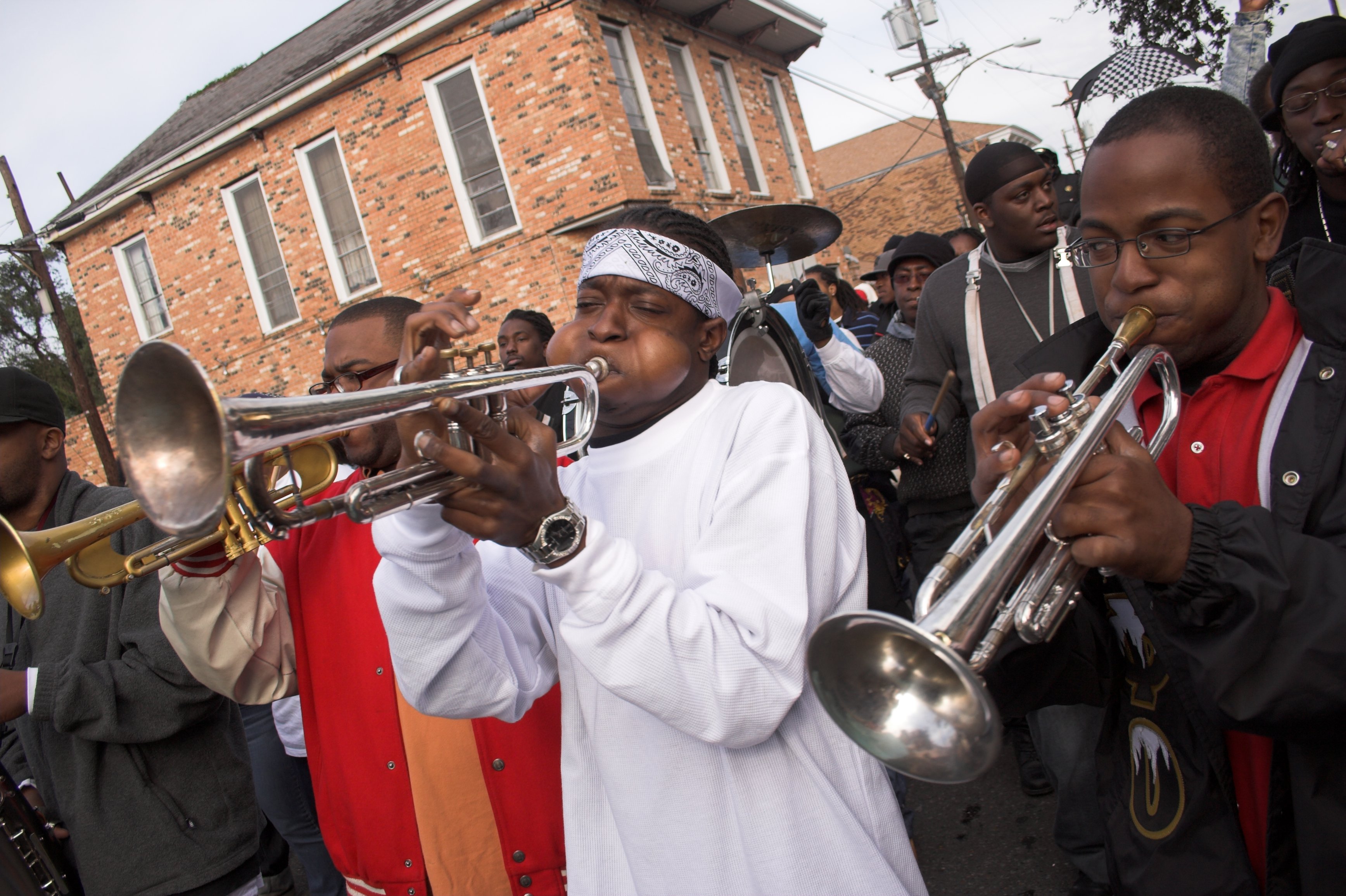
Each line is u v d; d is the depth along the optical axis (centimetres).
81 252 1391
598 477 154
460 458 103
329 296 1207
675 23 1234
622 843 141
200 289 1305
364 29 1195
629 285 144
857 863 131
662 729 136
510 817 180
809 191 1527
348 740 198
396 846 193
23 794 219
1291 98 260
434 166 1106
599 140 1016
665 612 120
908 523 384
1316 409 126
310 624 205
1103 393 156
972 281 304
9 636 226
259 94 1249
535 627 160
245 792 236
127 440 89
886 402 416
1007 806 343
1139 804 145
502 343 394
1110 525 108
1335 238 272
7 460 231
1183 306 128
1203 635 115
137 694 210
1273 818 124
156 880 218
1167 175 126
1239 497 132
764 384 149
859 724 100
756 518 129
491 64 1056
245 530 171
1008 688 151
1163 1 669
